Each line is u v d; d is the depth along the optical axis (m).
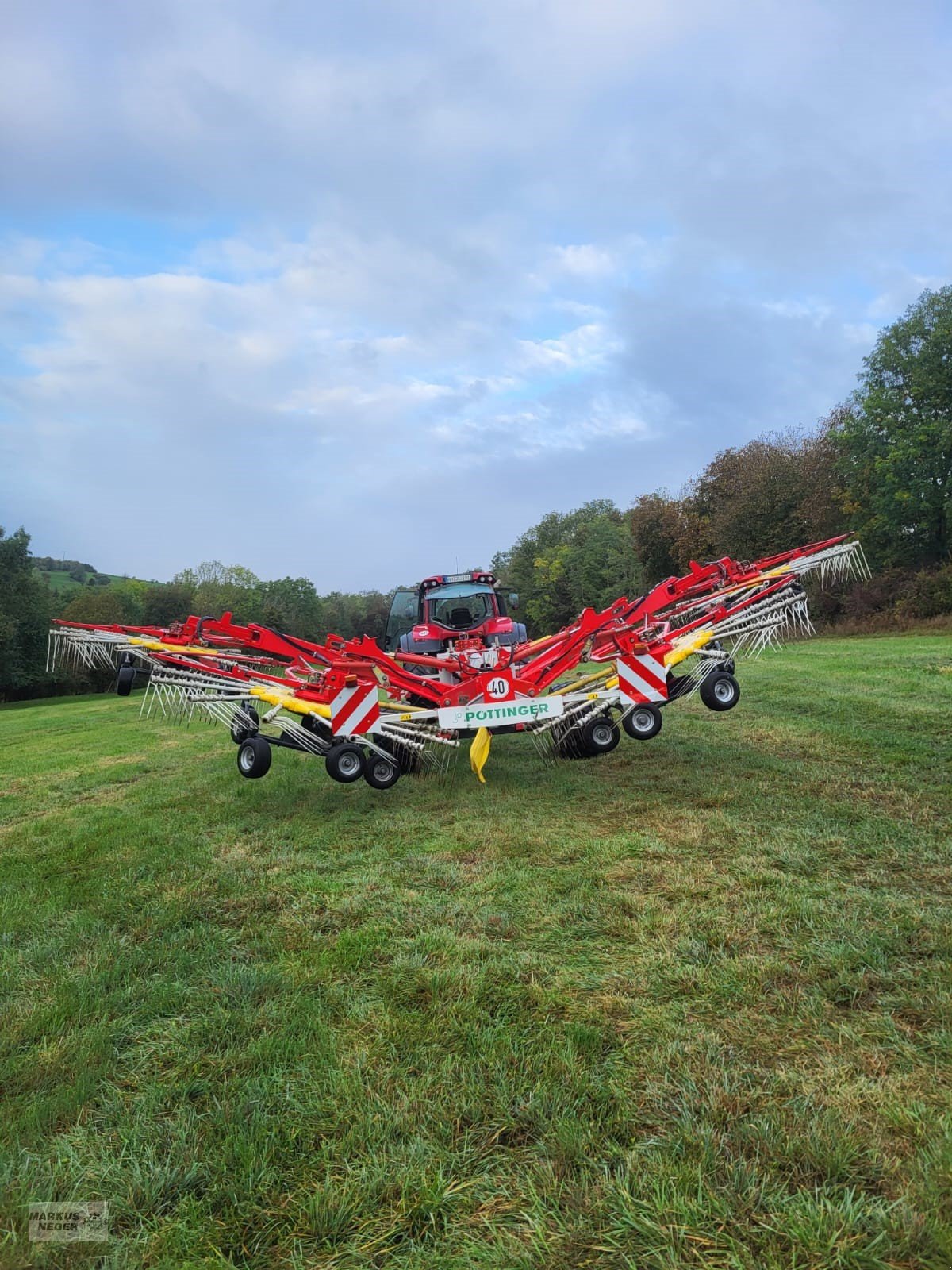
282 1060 2.57
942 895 3.42
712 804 5.16
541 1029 2.63
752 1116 2.11
